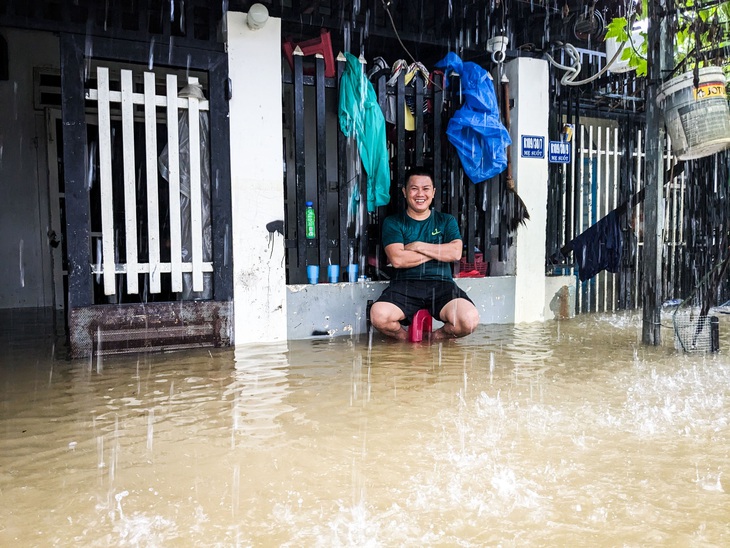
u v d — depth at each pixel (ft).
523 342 19.24
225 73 18.40
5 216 28.25
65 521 7.16
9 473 8.69
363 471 8.59
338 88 20.33
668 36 17.87
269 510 7.39
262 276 19.29
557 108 25.41
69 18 16.34
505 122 22.80
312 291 20.27
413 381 14.07
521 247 23.31
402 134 21.25
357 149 20.65
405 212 20.45
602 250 23.66
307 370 15.37
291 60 20.29
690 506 7.41
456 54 23.02
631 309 27.99
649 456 9.07
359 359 16.71
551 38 22.76
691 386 13.35
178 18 20.29
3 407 12.11
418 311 19.52
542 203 23.57
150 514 7.32
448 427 10.57
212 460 9.11
